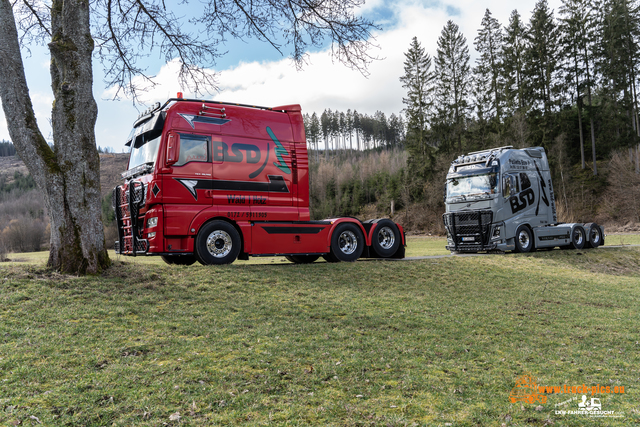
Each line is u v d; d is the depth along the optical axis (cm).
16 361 470
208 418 379
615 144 5262
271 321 692
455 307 876
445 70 6138
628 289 1222
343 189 8825
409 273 1166
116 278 828
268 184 1099
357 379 486
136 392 418
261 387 450
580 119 5728
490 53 5984
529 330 741
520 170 1805
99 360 489
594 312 905
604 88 5447
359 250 1273
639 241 2822
